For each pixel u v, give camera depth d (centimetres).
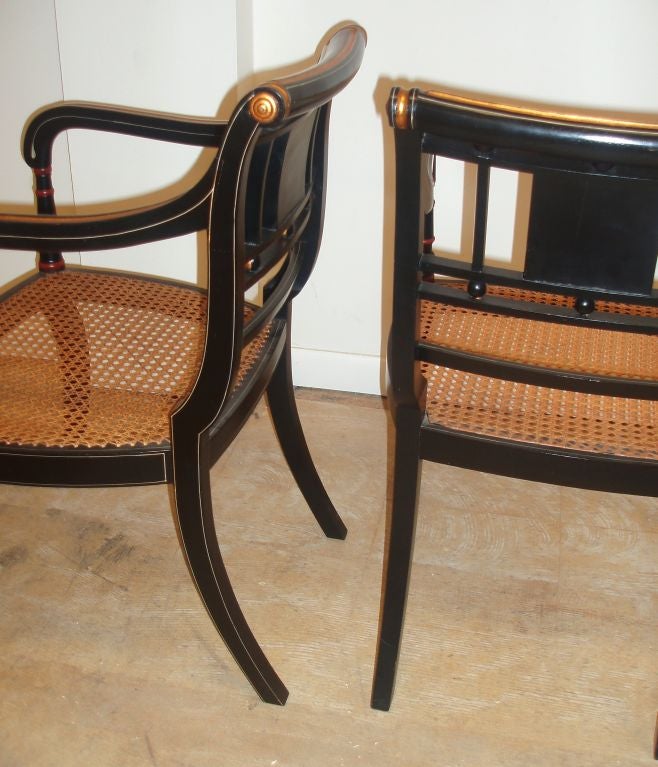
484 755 113
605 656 128
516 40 152
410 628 132
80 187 167
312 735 115
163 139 121
